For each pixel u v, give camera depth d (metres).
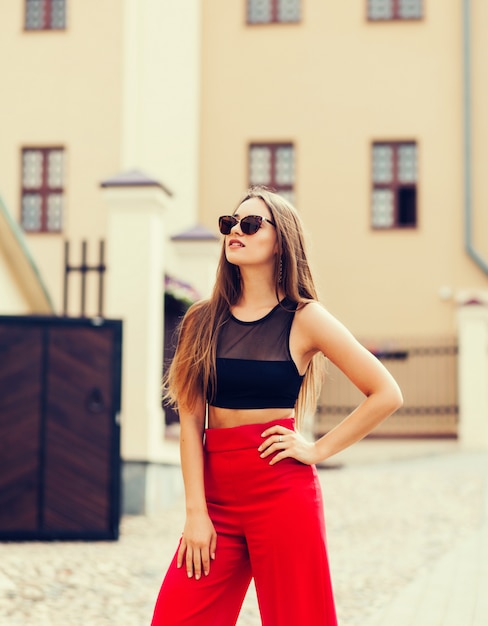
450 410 17.95
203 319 3.23
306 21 19.69
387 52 19.53
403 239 19.27
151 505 10.46
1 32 19.16
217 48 19.72
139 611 5.86
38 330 9.21
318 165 19.50
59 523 9.00
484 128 19.28
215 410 3.16
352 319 19.23
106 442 9.10
